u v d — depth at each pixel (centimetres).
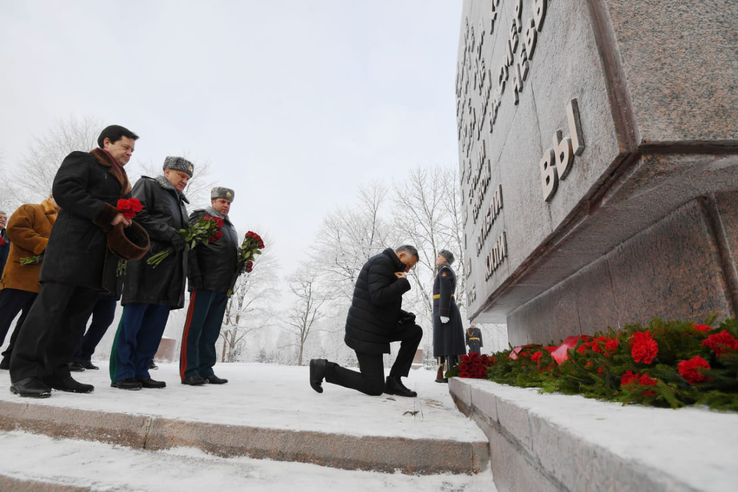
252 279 2133
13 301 420
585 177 203
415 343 367
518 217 347
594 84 191
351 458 172
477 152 612
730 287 172
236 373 559
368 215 2134
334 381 331
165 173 378
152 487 142
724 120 162
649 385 118
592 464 71
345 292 1952
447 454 171
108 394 269
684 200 192
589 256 293
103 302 473
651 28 178
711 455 60
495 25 445
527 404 123
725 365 120
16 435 207
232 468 167
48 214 449
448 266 580
